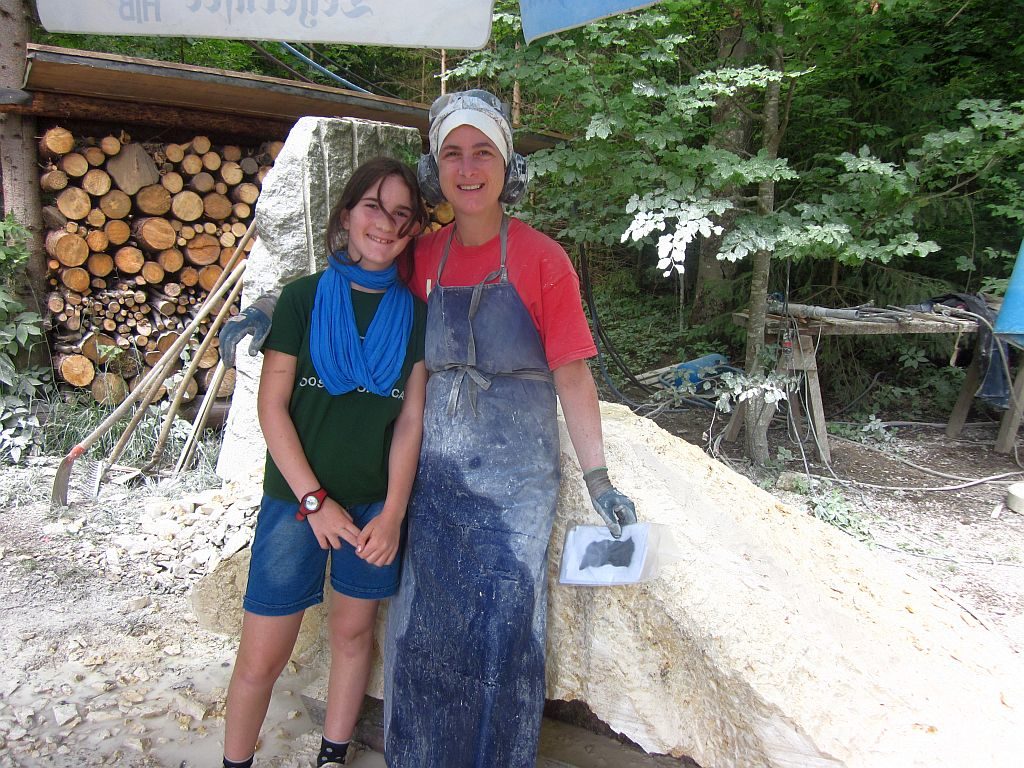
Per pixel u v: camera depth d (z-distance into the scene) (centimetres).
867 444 592
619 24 438
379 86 1034
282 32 202
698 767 205
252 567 190
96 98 472
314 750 226
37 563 340
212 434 505
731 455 545
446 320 185
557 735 226
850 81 638
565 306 178
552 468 190
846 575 234
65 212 476
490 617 182
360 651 207
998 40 631
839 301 712
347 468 184
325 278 184
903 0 461
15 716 239
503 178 178
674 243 426
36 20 523
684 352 779
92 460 442
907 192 464
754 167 436
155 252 515
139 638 292
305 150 357
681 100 441
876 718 171
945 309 593
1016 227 680
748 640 179
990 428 642
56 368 491
